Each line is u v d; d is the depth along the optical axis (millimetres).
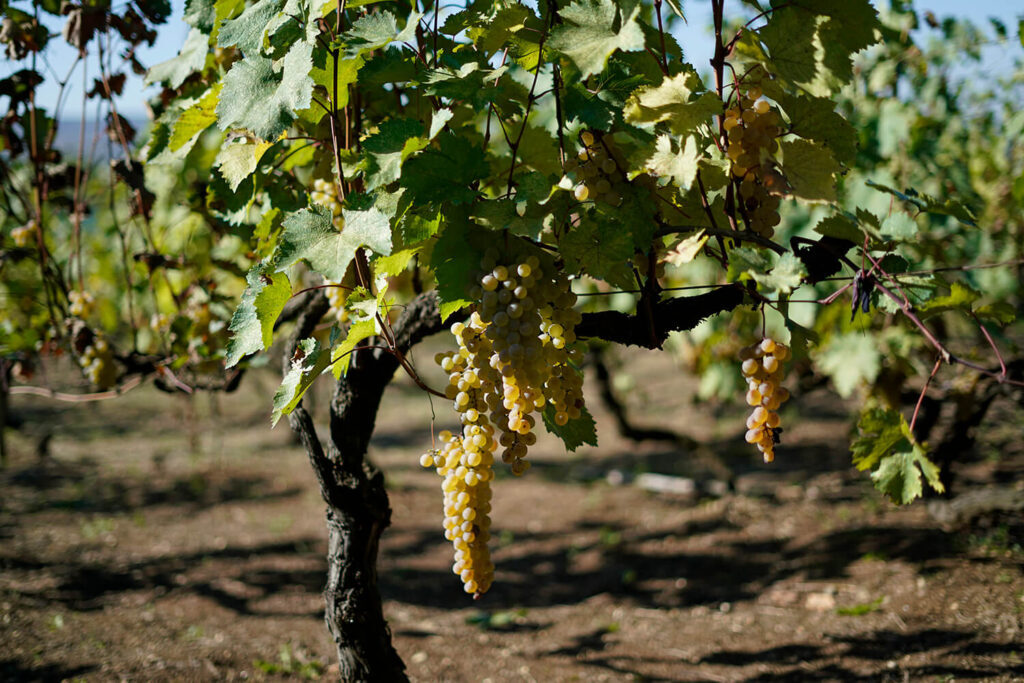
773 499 6879
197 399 12438
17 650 3744
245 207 2547
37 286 4148
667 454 9148
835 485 6957
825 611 4414
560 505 7520
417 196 1678
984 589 4027
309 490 7934
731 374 7320
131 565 5688
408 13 2217
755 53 1683
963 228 5086
